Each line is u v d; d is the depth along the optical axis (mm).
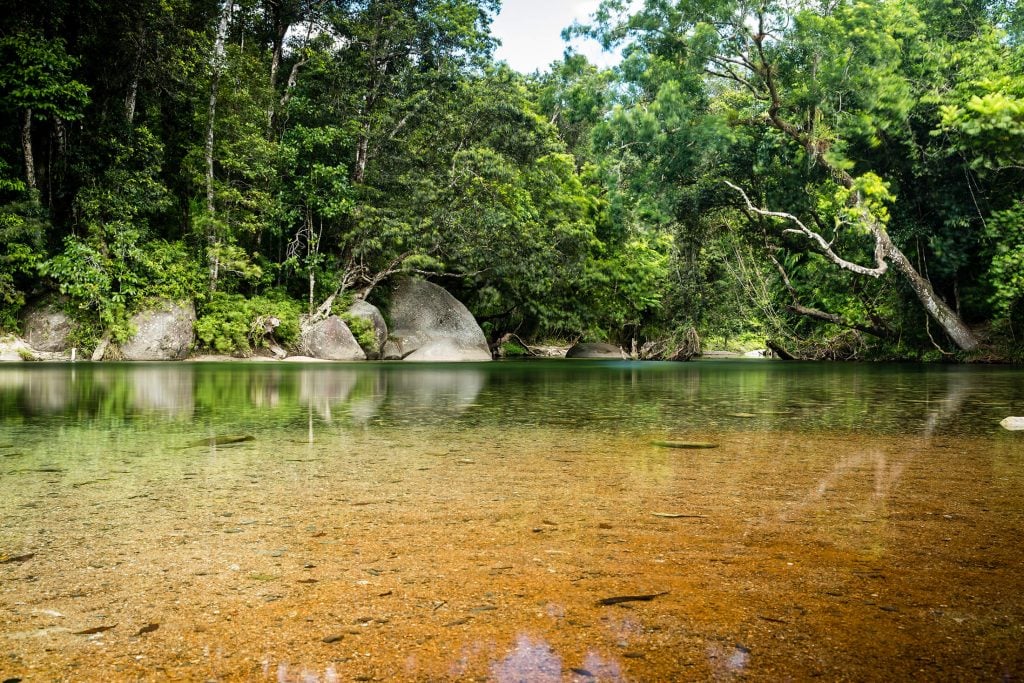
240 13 23812
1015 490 2256
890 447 3252
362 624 1171
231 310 20188
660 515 1919
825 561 1505
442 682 962
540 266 24609
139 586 1347
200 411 5043
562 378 10852
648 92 20250
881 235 18781
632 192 21312
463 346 24578
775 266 26375
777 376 11859
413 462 2803
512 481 2406
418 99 23141
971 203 19391
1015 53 18172
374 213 22750
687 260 27359
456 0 24906
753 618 1190
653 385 8914
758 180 22359
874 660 1032
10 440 3443
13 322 17438
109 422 4293
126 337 18062
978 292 20797
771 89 18562
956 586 1351
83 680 977
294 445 3299
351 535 1709
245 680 973
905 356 23000
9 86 17281
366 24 23875
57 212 19219
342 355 21297
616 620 1184
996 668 1007
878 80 17844
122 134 18906
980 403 5961
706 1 18062
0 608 1235
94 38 18750
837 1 18375
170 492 2207
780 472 2580
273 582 1370
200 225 20516
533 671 991
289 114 23500
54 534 1704
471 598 1286
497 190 23969
